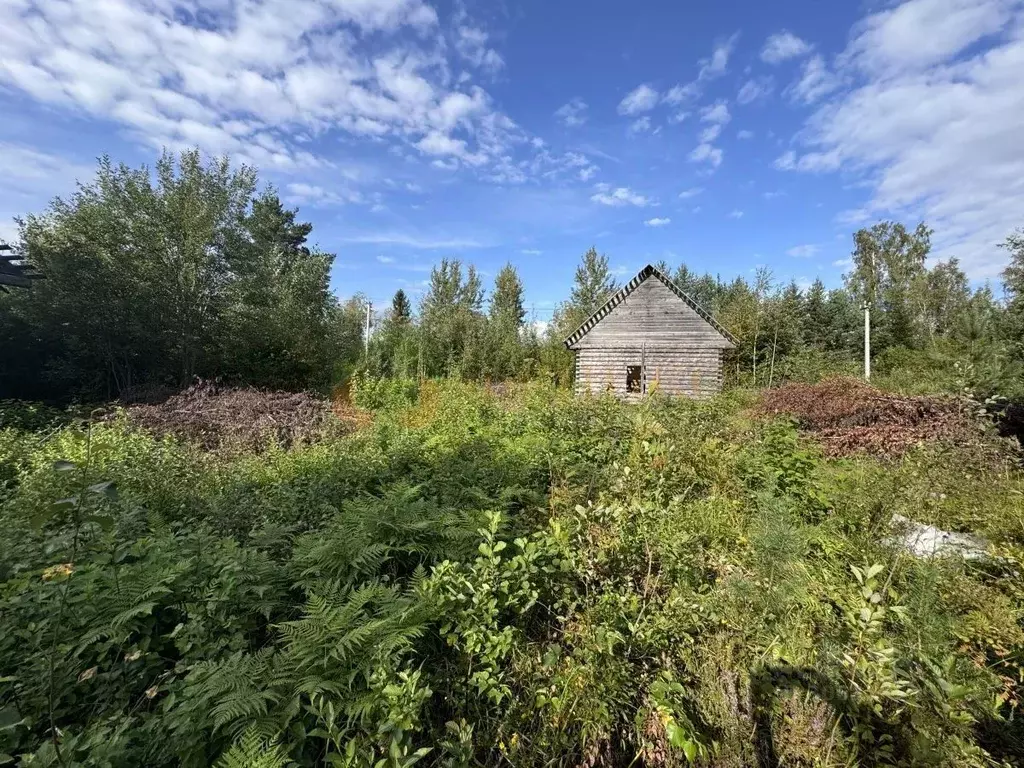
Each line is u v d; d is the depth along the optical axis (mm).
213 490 5094
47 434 8047
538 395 10102
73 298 12172
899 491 3615
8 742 2096
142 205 13516
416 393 16688
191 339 14391
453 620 2736
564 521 3611
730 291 31750
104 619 2619
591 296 35031
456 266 37562
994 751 2107
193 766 2008
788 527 3137
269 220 25609
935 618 2422
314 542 3441
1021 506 3498
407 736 2135
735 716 2359
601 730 2426
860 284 32844
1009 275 10188
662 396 8781
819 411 8859
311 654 2354
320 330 18500
